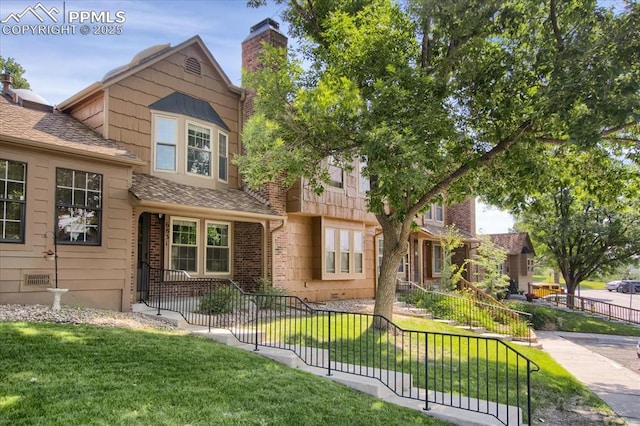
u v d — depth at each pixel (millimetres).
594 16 7898
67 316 7746
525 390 7973
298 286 14820
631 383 9672
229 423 4352
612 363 11938
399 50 9531
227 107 14266
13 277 8180
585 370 10961
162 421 4156
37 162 8664
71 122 11188
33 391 4410
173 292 12117
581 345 15594
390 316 10836
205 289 12859
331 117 8625
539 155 10430
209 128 13305
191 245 12797
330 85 8867
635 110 7121
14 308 7754
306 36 11453
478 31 8781
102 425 3902
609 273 26375
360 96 8773
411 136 7832
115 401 4418
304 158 9344
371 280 18578
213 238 13484
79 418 3969
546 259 30203
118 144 10875
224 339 7938
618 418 7148
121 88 11414
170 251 12188
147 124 11906
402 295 17266
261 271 13516
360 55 9359
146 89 11992
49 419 3887
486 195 12133
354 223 17000
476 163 9594
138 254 11477
